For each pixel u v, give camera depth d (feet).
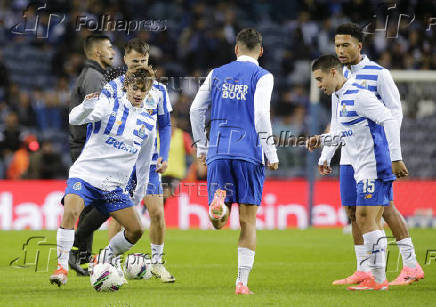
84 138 90.48
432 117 196.95
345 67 86.17
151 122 75.72
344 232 167.02
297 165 197.16
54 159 185.68
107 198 74.74
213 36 240.32
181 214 179.63
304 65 244.63
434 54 245.45
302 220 187.73
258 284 81.51
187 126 171.01
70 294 70.59
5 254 113.91
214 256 116.98
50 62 239.30
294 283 82.58
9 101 215.92
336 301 65.57
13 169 187.62
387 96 81.76
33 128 207.92
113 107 73.36
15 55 239.71
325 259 112.68
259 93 70.59
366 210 75.56
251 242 71.61
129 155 74.74
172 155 147.64
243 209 72.18
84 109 70.49
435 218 189.88
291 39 265.13
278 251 125.29
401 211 189.37
